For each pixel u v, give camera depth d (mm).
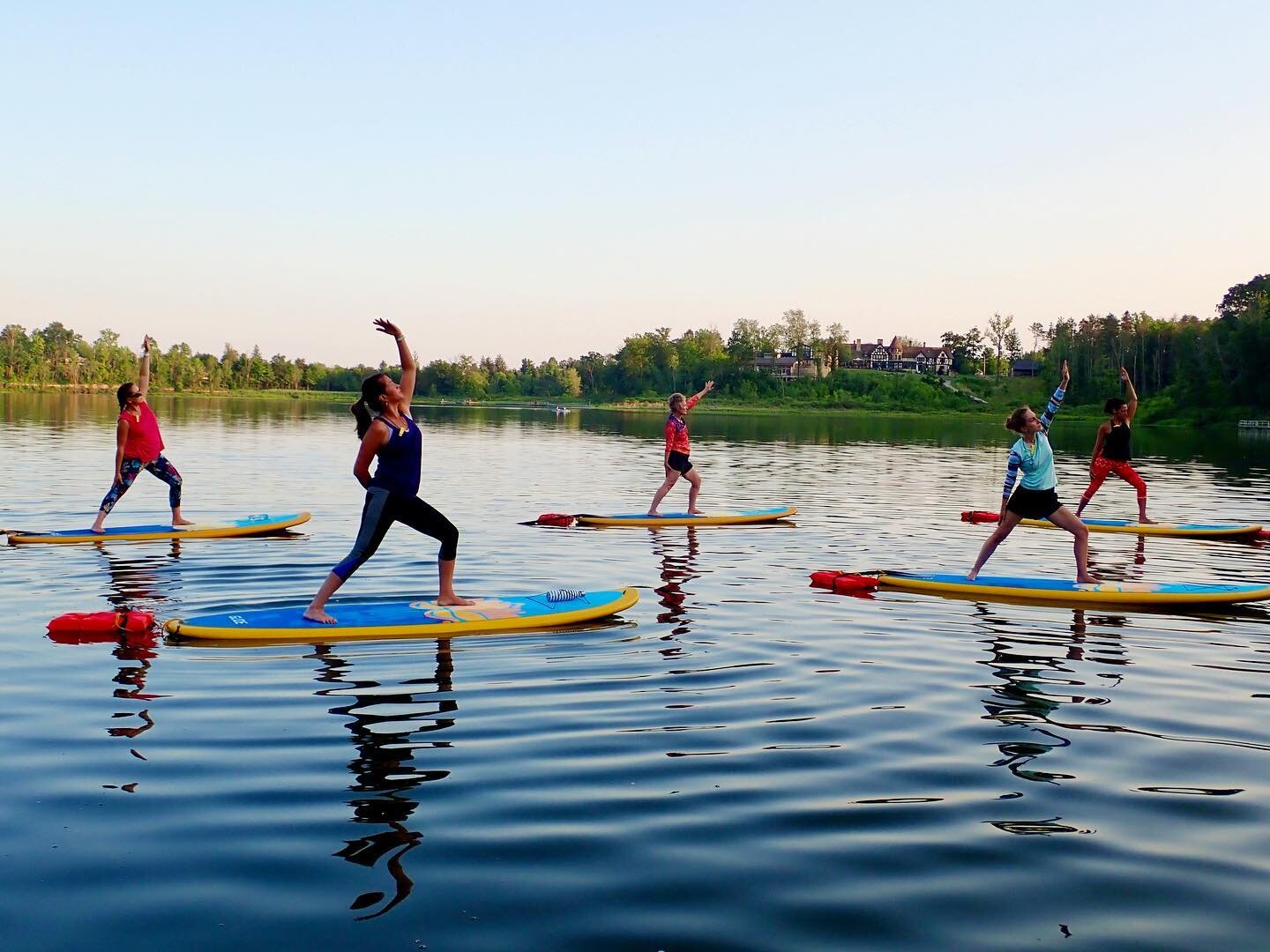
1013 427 9992
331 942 3500
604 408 120375
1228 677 6980
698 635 8078
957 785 4980
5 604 8898
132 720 5828
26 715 5902
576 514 15867
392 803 4684
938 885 3977
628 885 3938
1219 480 24391
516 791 4848
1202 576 11172
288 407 82812
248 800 4707
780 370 165750
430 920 3658
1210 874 4086
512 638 7918
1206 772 5195
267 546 12180
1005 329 167500
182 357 158000
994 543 10172
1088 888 3965
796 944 3533
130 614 7984
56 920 3625
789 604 9328
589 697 6367
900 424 70438
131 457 12719
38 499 16375
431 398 161625
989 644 7855
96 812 4551
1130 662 7363
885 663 7266
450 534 8648
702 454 32219
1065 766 5262
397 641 7809
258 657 7270
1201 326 103750
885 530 14594
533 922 3654
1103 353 119188
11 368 146125
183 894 3828
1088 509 17859
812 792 4871
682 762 5254
